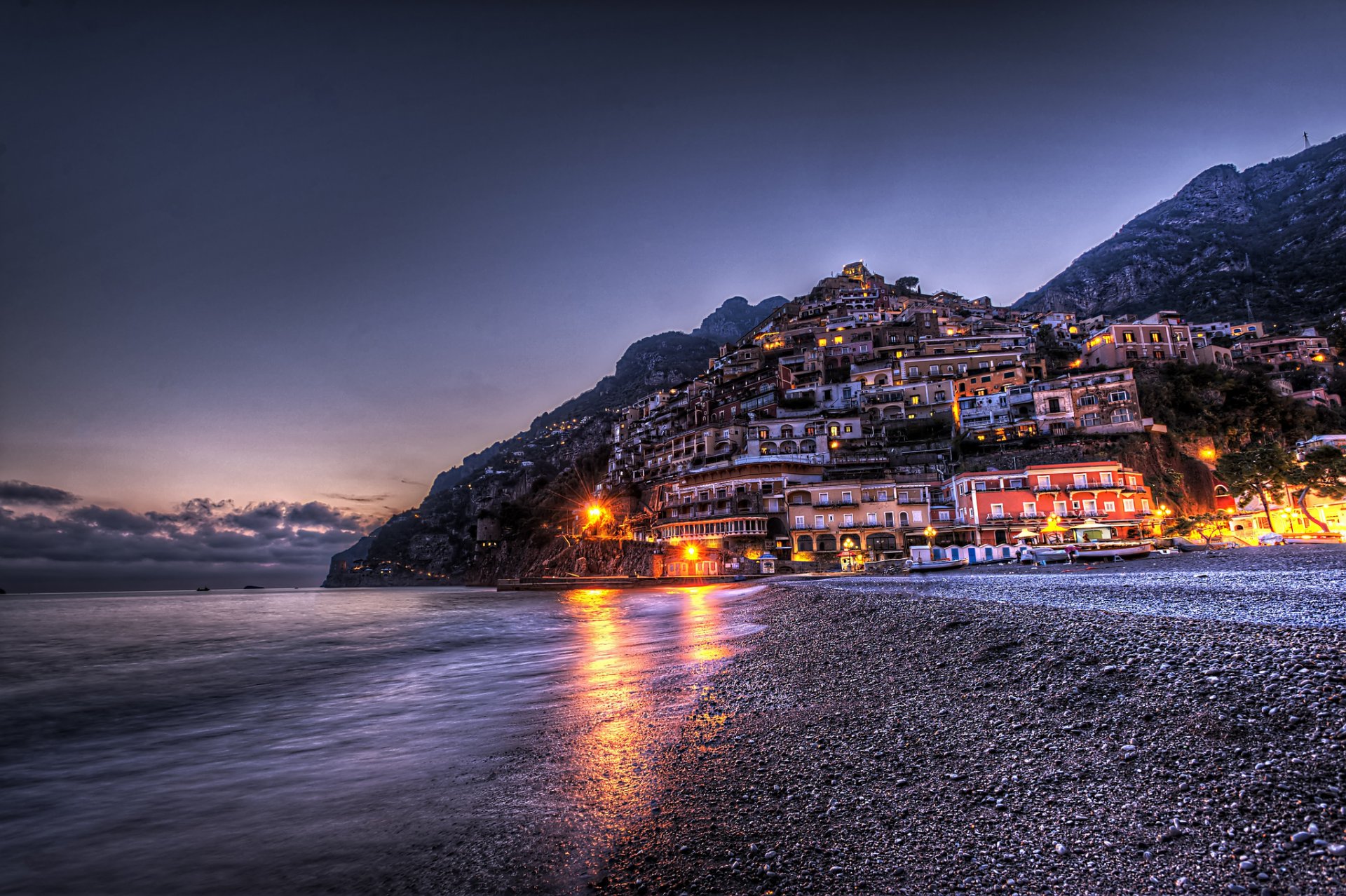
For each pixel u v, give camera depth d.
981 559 61.25
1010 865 6.29
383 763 11.57
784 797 8.52
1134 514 72.44
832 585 49.91
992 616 17.95
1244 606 17.36
